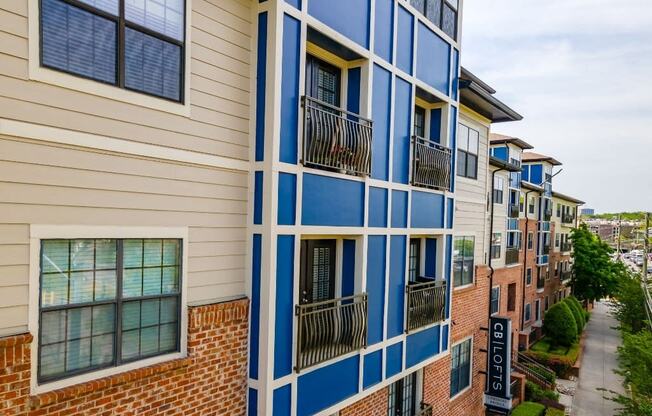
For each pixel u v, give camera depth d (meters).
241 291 5.82
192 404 5.18
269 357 5.66
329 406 6.62
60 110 4.09
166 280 5.04
